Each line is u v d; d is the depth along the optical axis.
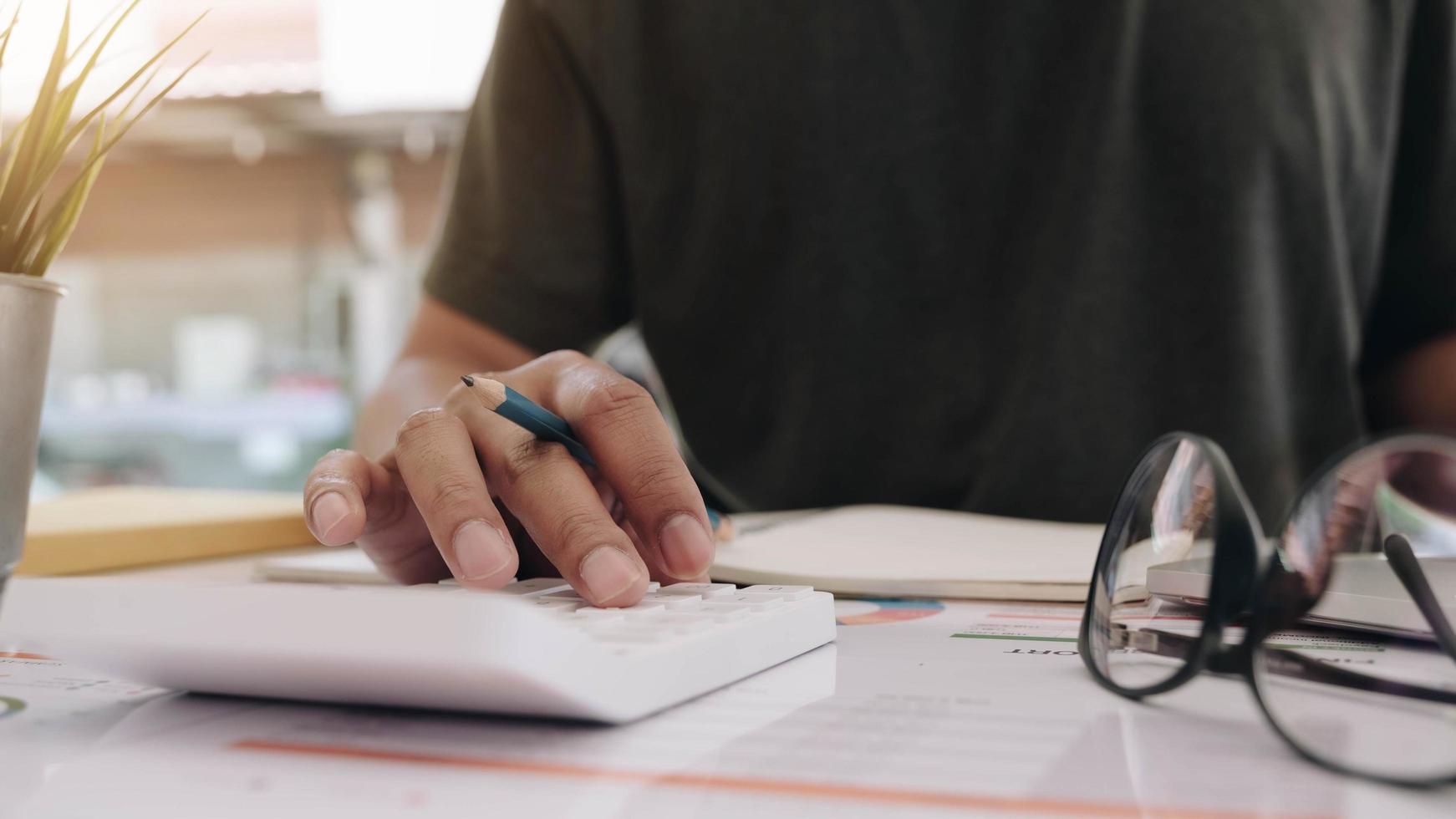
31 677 0.36
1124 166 1.07
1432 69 1.10
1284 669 0.28
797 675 0.35
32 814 0.22
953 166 1.10
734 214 1.12
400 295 3.85
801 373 1.12
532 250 1.10
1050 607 0.52
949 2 1.09
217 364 4.08
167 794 0.23
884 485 1.12
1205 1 1.05
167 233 4.06
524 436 0.44
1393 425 1.17
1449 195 1.10
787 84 1.10
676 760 0.25
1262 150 1.05
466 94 3.07
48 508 0.85
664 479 0.43
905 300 1.11
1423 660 0.27
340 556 0.67
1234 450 1.06
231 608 0.27
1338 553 0.29
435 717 0.29
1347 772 0.24
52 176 0.41
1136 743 0.27
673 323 1.16
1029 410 1.07
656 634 0.32
